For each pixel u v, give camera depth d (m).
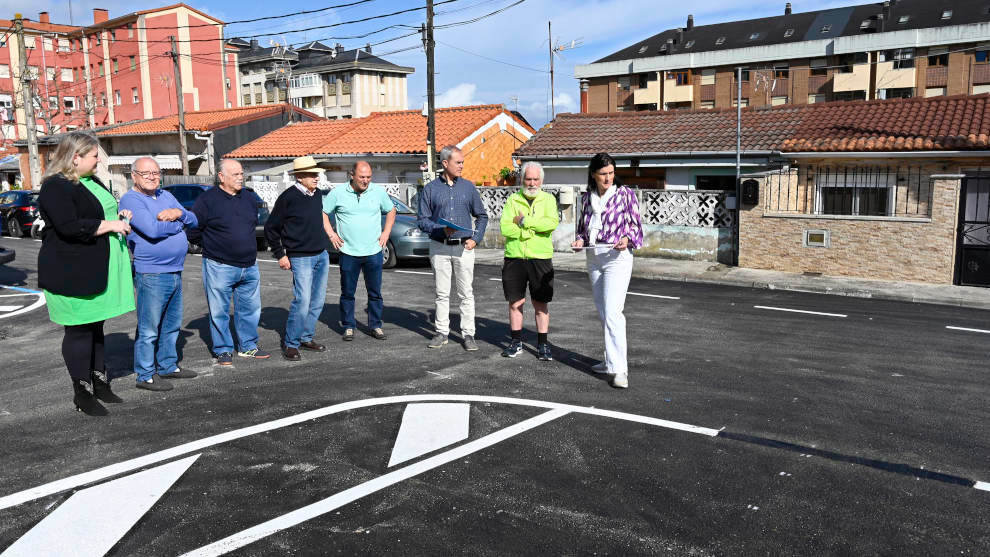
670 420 4.84
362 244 7.13
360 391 5.51
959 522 3.42
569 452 4.27
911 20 55.94
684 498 3.66
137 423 4.80
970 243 11.59
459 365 6.30
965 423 4.82
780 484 3.84
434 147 21.03
